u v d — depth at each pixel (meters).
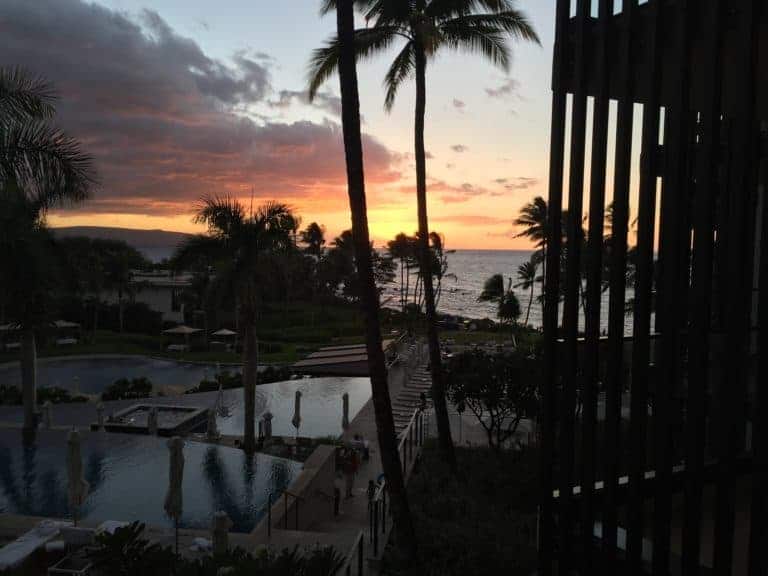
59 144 11.20
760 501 4.02
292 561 5.25
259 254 17.56
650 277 4.30
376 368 8.47
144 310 54.00
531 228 41.56
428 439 17.61
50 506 12.20
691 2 4.03
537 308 96.12
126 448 16.78
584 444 4.72
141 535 9.63
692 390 4.17
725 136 4.71
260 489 13.37
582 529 4.76
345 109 8.38
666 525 4.32
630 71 4.38
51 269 15.16
